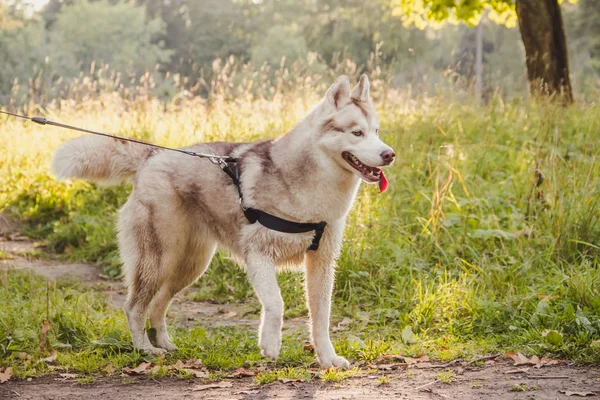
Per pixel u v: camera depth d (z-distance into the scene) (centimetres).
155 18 5503
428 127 1062
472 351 522
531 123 1065
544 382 441
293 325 643
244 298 751
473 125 1071
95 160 538
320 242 498
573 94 1230
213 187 516
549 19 1209
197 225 536
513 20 1512
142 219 527
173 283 548
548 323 550
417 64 3653
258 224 491
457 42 4603
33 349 533
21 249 954
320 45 4084
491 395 419
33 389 455
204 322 661
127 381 469
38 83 1434
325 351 495
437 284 676
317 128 482
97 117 1320
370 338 567
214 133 1074
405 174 895
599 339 512
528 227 746
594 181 772
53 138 1234
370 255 736
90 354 524
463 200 799
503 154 976
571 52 4447
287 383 458
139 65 4722
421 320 598
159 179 527
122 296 760
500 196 841
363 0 3931
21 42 4347
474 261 708
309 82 1218
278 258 498
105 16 5078
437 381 452
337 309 674
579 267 644
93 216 1009
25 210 1086
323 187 483
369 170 477
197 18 5338
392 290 679
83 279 830
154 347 538
